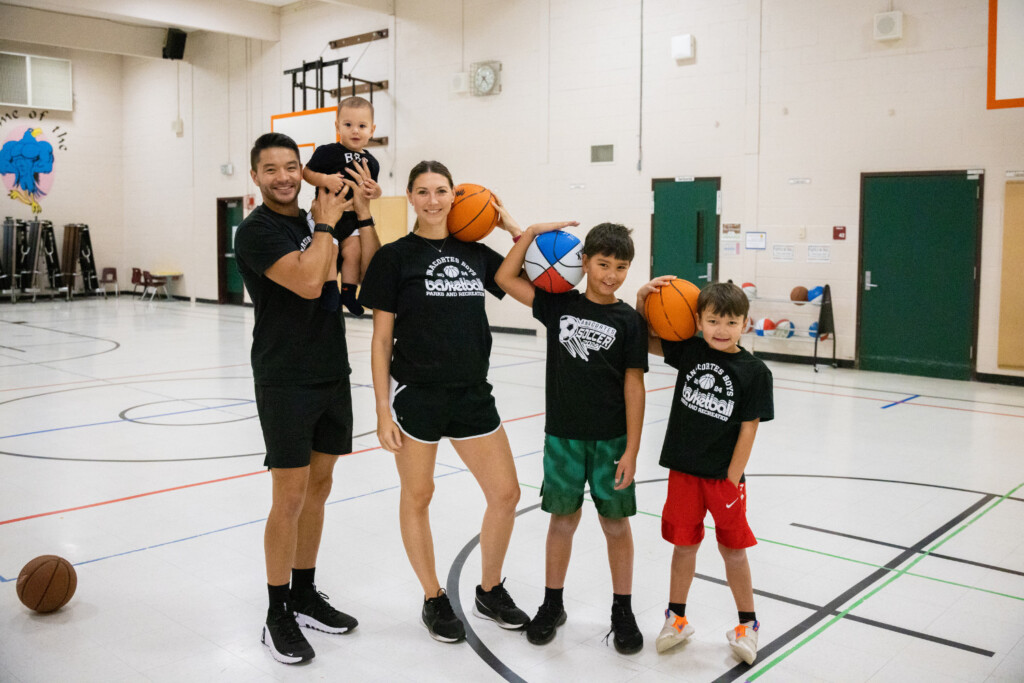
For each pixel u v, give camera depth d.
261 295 2.85
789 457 5.62
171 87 18.19
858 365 9.87
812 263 10.06
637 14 11.17
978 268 8.95
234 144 17.03
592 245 2.82
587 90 11.77
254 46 16.38
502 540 3.04
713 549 3.88
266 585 3.44
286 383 2.81
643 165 11.34
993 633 3.02
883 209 9.50
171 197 18.59
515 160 12.69
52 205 18.52
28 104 17.83
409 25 13.78
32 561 3.12
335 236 3.11
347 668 2.76
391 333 2.93
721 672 2.73
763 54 10.16
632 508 2.90
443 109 13.51
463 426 2.96
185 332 12.73
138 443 5.88
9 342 11.34
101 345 11.16
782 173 10.17
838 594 3.37
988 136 8.75
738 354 2.78
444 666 2.78
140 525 4.17
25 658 2.79
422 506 2.98
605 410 2.86
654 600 3.31
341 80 14.92
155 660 2.79
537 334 12.91
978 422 6.82
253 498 4.63
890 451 5.80
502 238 12.90
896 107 9.29
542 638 2.93
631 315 2.88
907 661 2.80
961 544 3.95
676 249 11.16
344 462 5.40
